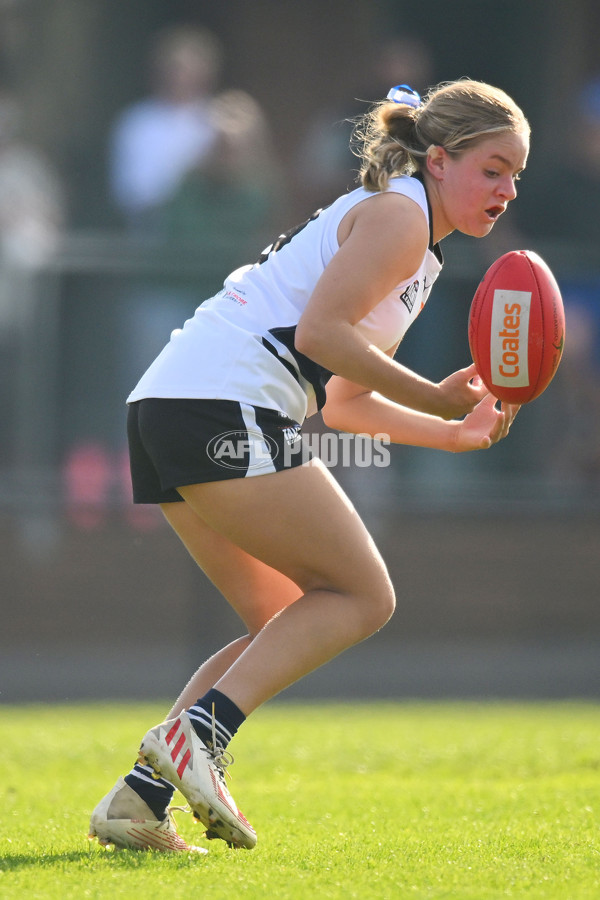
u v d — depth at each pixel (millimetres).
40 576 28359
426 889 9031
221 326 10906
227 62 39969
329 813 13102
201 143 31594
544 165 33344
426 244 10945
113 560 28516
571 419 28984
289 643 10648
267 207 30609
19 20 37875
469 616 29172
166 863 10000
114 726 20875
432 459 28875
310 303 10609
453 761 17609
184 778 10320
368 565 10797
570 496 29047
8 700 25047
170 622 28609
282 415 10781
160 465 10836
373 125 11516
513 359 11125
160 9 39250
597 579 29297
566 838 11289
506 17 38781
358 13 39844
